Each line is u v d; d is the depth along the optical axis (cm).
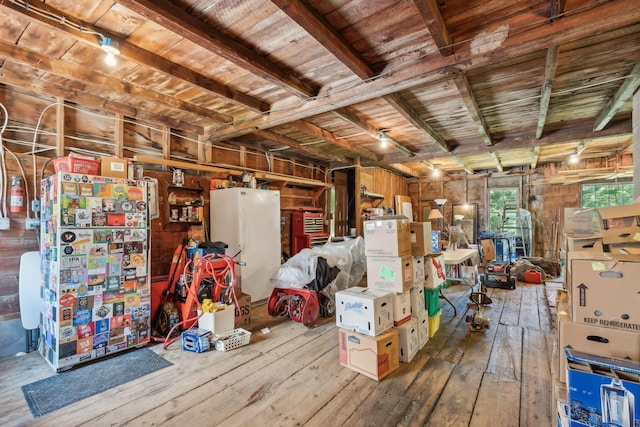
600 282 158
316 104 314
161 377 242
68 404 207
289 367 257
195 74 281
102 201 273
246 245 427
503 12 204
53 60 257
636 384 132
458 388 224
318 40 209
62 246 249
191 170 440
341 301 262
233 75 288
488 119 425
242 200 425
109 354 277
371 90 275
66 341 250
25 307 286
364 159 668
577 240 207
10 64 265
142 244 298
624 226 192
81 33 209
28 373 247
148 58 245
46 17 192
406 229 284
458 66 233
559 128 472
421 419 190
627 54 257
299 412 198
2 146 282
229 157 495
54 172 311
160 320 329
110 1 189
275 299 385
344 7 193
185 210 415
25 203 294
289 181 557
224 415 195
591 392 141
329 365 260
